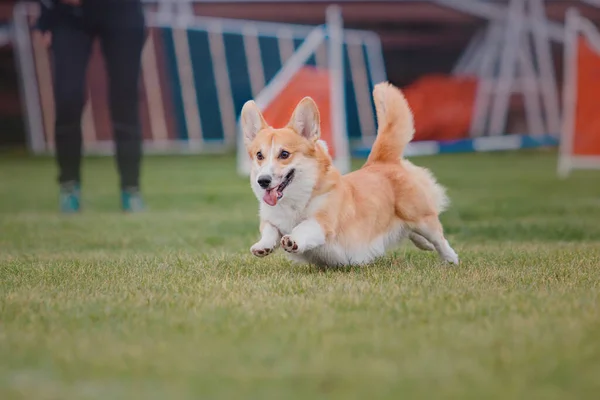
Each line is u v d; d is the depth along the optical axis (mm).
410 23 25203
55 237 9633
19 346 4051
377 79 25281
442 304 4871
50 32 12039
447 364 3656
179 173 19531
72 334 4312
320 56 24984
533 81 25406
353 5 25125
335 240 6387
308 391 3352
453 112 24828
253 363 3736
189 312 4793
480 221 11008
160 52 24312
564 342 3961
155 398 3320
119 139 12609
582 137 18312
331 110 17109
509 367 3600
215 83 24703
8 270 6641
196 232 10109
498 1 25141
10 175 19516
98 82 23891
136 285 5812
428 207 6926
